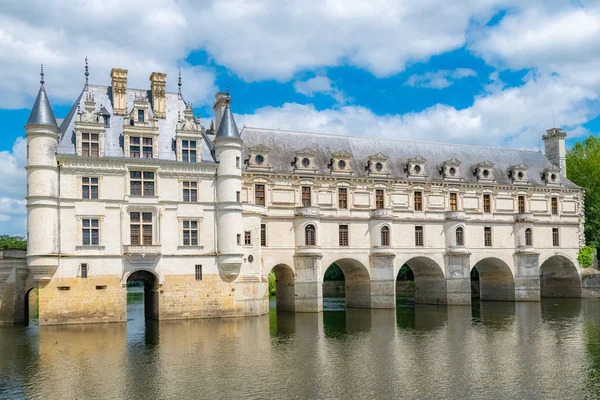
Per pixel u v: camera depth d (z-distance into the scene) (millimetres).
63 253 54031
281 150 71875
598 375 34750
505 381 33375
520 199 82938
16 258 56812
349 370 36094
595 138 101438
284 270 69812
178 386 32312
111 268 55438
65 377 34406
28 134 53875
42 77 55625
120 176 56500
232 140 60344
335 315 65500
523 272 80688
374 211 72562
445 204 77812
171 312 57312
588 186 94938
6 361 38625
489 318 62000
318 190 70500
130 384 32781
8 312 56250
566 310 69188
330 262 70188
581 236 86438
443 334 50594
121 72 60281
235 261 59156
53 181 54000
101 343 44781
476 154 85062
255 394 30750
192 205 58938
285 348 43219
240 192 60812
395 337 48812
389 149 79312
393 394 30719
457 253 76000
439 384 32719
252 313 60594
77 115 56781
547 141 91875
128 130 57375
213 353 41125
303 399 29875
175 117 62188
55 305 53562
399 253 74375
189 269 58219
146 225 57469
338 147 76188
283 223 68062
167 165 58250
